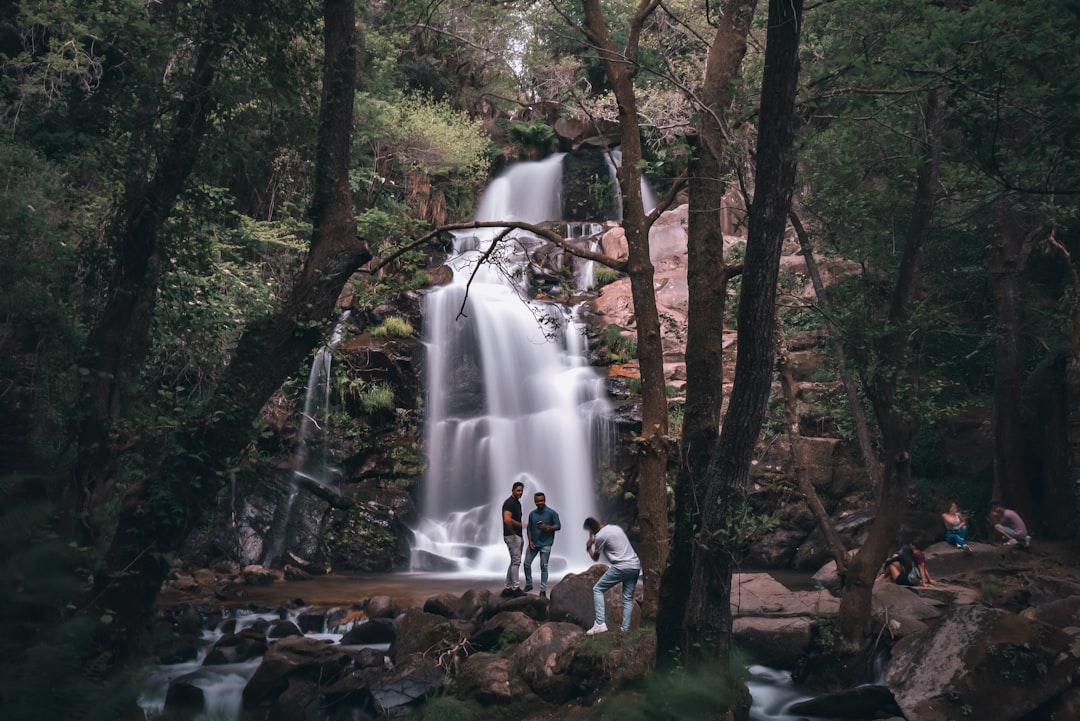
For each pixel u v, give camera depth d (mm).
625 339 24344
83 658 1197
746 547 6391
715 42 8812
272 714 9602
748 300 5754
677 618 6988
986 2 7680
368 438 21547
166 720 1227
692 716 1472
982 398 21188
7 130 15367
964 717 8992
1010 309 18703
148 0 11477
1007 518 17312
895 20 8781
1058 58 7641
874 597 12695
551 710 8836
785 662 11078
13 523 1206
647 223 9297
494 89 34062
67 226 13875
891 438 10922
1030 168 8680
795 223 11914
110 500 8406
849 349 11648
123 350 8875
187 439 8648
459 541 21375
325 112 9328
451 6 16812
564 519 21844
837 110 9578
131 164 9188
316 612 14055
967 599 13430
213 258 16547
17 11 19500
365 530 20016
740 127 9266
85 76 17016
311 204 9633
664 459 9109
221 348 14617
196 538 18469
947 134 11195
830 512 20469
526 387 23797
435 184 31078
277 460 20219
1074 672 9133
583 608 10867
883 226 12711
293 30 10070
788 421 11898
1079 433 17547
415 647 10812
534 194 34281
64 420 7879
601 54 9188
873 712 9742
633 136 9328
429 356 22672
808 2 10523
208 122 9891
